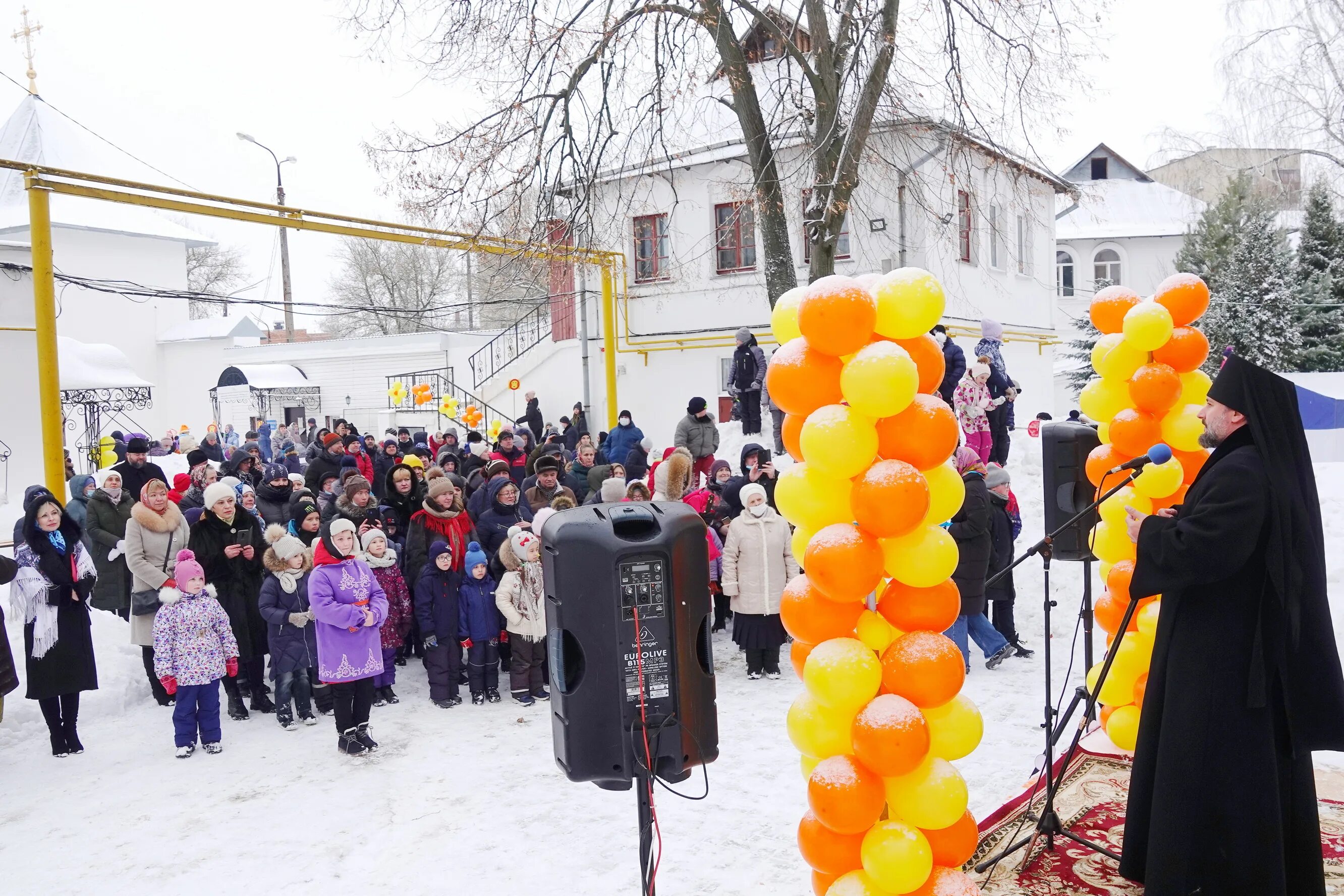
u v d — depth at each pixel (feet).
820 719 11.43
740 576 26.48
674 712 11.46
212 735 22.30
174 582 22.91
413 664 29.63
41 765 21.86
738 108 45.91
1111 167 136.26
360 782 20.01
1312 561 11.79
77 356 72.84
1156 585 12.04
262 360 106.63
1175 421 16.44
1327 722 11.60
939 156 56.44
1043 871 13.58
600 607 11.30
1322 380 46.62
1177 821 11.75
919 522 10.73
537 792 19.07
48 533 22.00
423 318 163.02
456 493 26.99
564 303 72.18
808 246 44.19
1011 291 69.62
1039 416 47.85
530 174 42.80
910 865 10.60
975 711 11.28
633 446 49.42
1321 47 65.82
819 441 10.88
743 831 16.76
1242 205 84.74
